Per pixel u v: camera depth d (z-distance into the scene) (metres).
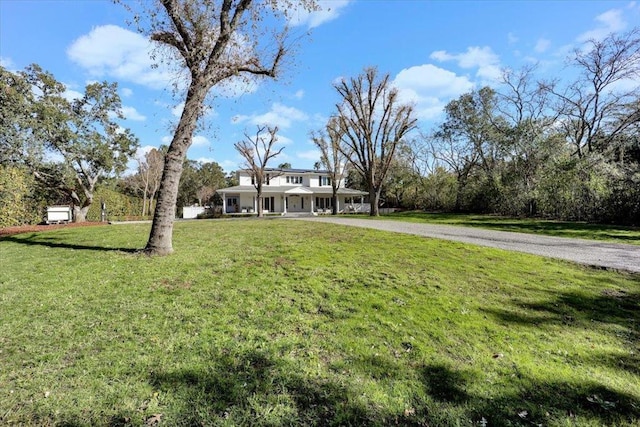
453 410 2.33
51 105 17.33
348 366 2.87
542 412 2.35
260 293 4.66
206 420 2.13
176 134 7.37
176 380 2.56
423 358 3.07
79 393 2.38
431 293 4.86
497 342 3.45
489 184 25.45
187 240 9.22
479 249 8.16
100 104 19.72
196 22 7.37
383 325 3.75
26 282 5.08
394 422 2.19
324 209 37.69
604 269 6.34
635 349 3.40
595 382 2.77
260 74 8.65
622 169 15.73
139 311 3.96
